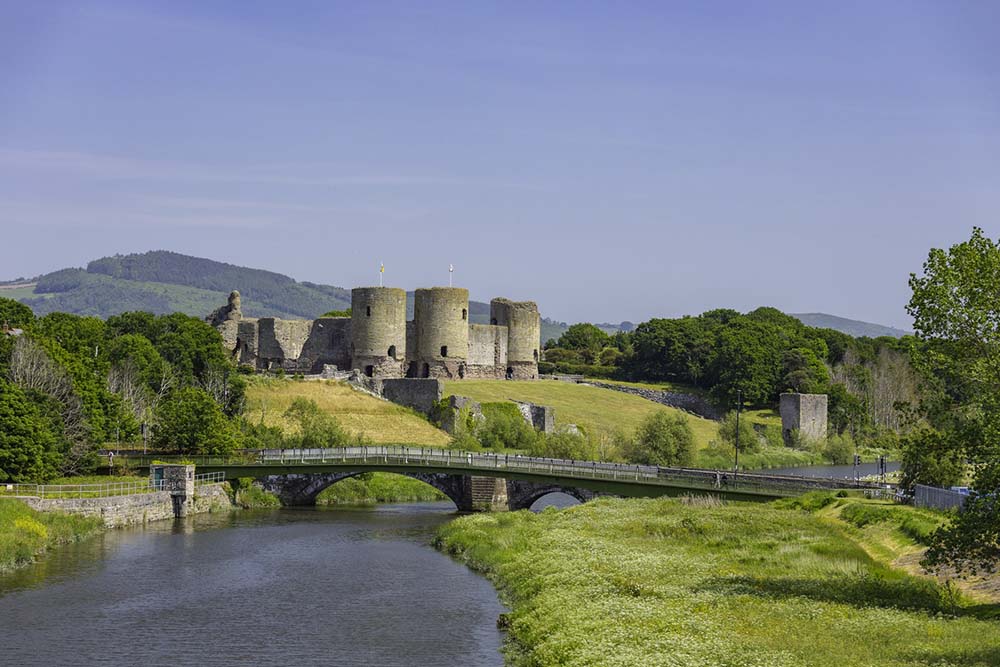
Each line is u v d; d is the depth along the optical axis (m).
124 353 133.75
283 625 56.88
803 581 54.94
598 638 44.34
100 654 51.34
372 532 90.56
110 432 109.38
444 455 107.94
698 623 45.38
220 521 96.00
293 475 112.62
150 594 63.78
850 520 74.50
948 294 47.69
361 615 59.09
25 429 87.19
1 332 101.06
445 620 57.81
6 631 54.84
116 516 88.62
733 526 73.81
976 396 48.09
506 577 66.81
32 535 75.50
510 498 106.12
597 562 62.72
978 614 47.34
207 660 50.62
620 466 99.75
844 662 37.84
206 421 111.56
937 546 47.44
